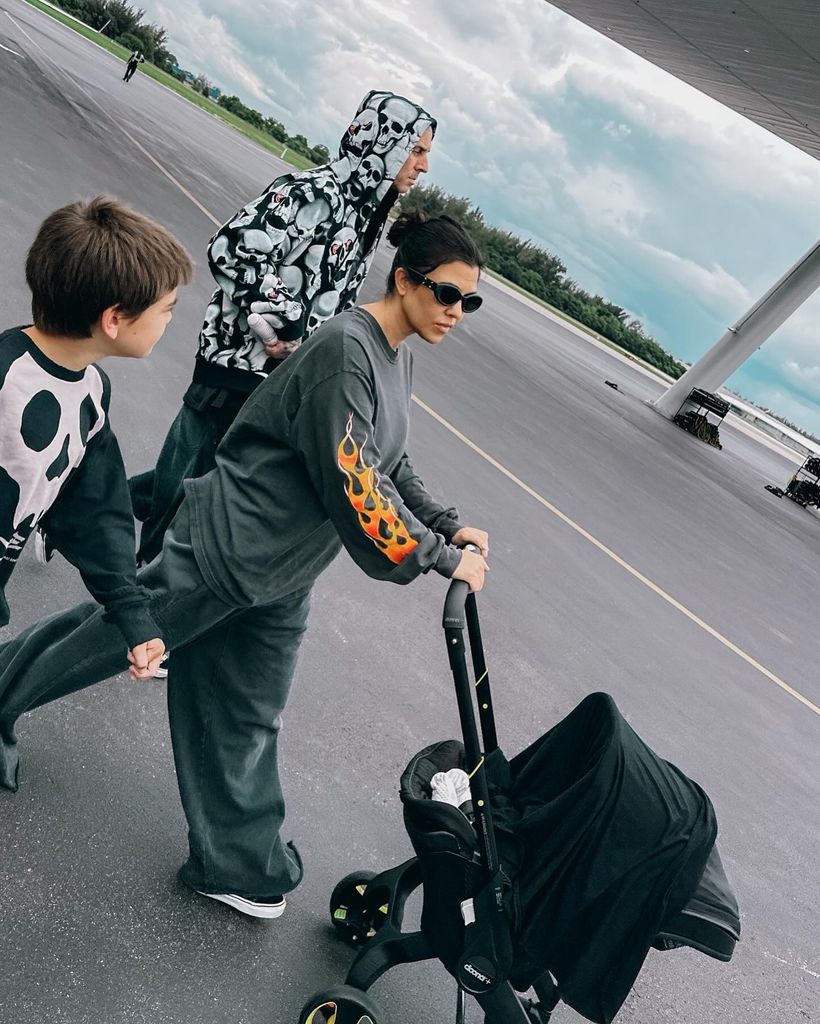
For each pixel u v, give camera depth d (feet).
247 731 7.79
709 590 27.73
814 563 43.19
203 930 8.04
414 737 12.42
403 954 7.38
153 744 9.89
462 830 6.70
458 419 34.01
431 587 17.47
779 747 18.16
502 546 22.44
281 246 10.05
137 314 5.97
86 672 7.69
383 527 6.69
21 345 5.93
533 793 7.53
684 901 6.46
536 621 18.80
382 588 16.53
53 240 5.74
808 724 20.25
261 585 7.18
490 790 7.46
